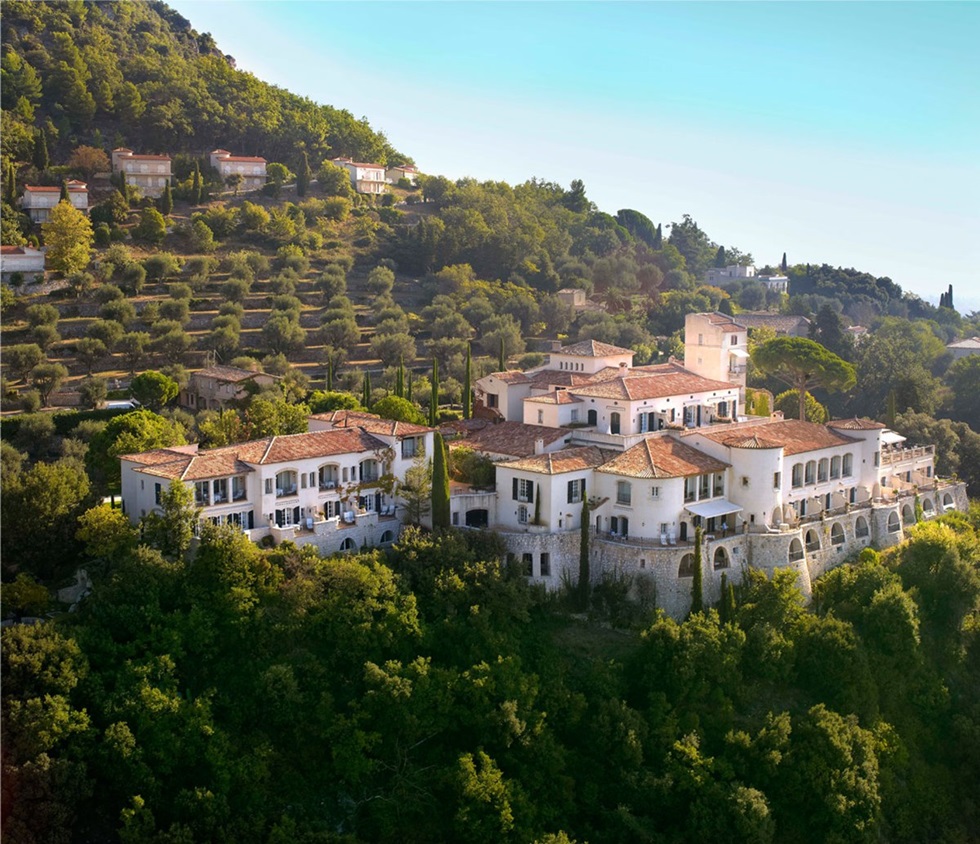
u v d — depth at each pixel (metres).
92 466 113.06
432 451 112.31
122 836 72.25
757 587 100.81
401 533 102.56
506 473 106.31
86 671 78.94
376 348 198.38
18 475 100.06
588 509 102.38
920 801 94.56
